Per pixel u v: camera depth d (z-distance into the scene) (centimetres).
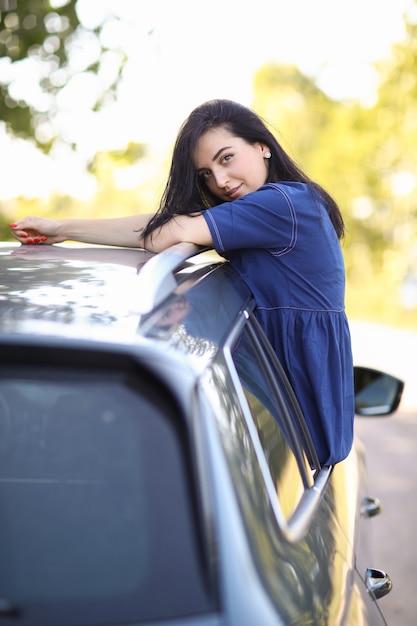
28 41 1029
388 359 1858
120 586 159
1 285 214
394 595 532
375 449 970
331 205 338
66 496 166
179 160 338
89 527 164
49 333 171
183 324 202
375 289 4062
